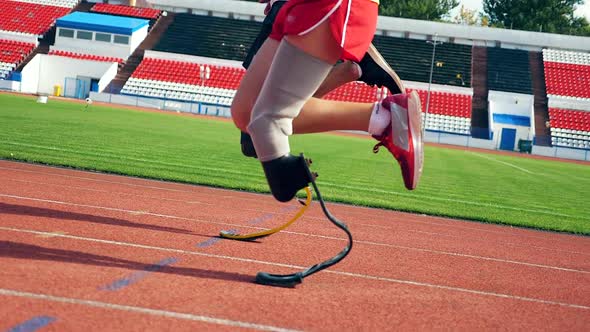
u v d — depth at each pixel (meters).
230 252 4.41
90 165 10.30
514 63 51.72
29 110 24.41
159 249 4.21
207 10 56.66
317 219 6.97
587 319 3.52
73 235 4.36
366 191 11.14
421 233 6.84
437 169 18.81
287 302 3.19
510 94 46.12
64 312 2.61
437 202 10.61
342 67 4.38
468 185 14.50
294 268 4.11
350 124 4.16
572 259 5.98
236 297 3.18
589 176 23.14
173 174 10.41
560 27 79.19
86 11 53.38
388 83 4.43
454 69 50.50
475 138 42.72
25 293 2.81
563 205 12.13
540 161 32.56
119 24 49.09
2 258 3.42
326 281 3.82
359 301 3.38
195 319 2.73
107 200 6.57
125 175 9.80
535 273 4.91
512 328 3.16
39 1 53.38
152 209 6.27
